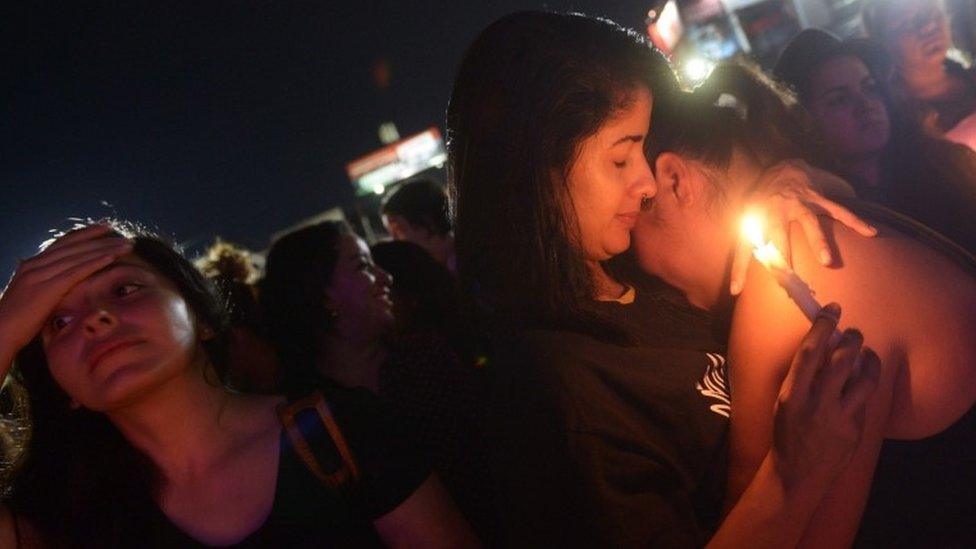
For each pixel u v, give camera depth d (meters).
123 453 1.62
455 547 1.65
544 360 1.48
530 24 1.51
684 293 1.69
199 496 1.58
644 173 1.52
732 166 1.65
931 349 1.21
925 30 3.18
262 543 1.53
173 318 1.58
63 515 1.60
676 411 1.51
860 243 1.31
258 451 1.60
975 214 2.55
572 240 1.51
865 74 2.99
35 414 1.65
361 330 3.20
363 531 1.60
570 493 1.40
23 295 1.53
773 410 1.37
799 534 1.25
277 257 3.22
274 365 3.06
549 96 1.45
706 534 1.51
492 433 1.55
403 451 1.66
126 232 1.80
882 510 1.33
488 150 1.53
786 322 1.33
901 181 2.76
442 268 3.64
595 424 1.43
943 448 1.26
